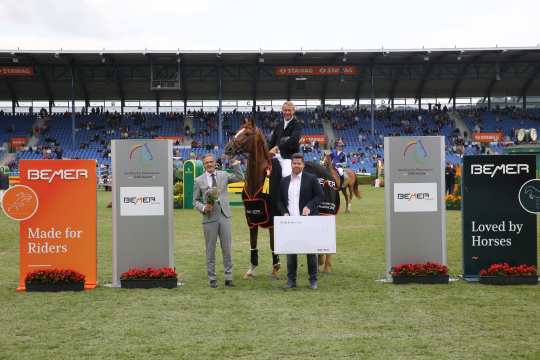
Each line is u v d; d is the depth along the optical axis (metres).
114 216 9.16
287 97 56.78
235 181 9.20
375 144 52.31
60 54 44.59
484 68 52.97
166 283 8.87
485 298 8.05
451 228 16.72
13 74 47.22
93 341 6.11
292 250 8.62
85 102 56.38
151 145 9.20
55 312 7.39
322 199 8.91
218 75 48.91
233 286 8.98
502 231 9.49
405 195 9.41
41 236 9.12
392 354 5.63
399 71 52.03
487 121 56.06
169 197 9.21
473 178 9.52
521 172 9.49
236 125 55.69
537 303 7.73
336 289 8.71
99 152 49.03
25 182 9.10
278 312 7.30
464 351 5.71
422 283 9.09
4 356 5.64
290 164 9.51
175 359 5.52
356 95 56.97
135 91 55.19
